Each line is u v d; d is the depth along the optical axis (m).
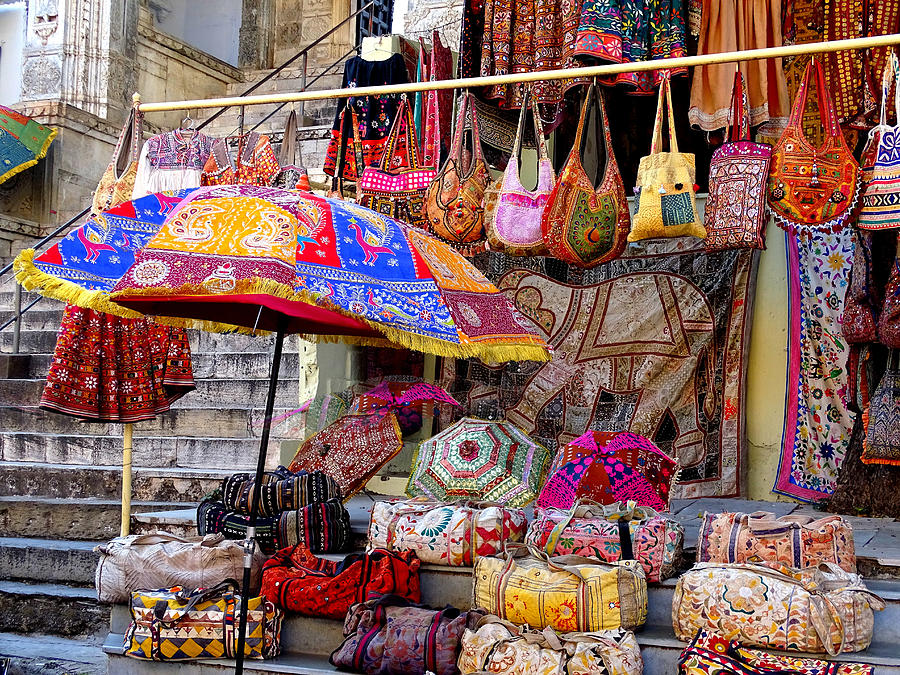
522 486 5.02
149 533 4.40
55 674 4.37
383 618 3.84
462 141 4.89
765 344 6.32
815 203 4.08
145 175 4.83
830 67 4.60
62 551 5.18
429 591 4.23
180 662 4.01
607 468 4.64
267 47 13.45
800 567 3.71
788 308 6.23
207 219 2.99
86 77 10.91
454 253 3.54
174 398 5.12
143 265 2.86
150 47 11.76
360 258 3.07
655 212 4.34
